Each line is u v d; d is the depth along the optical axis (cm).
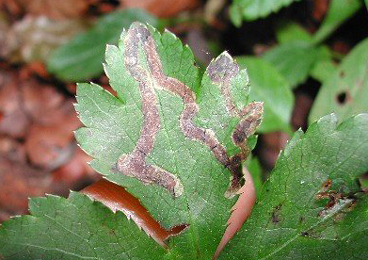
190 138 11
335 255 11
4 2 34
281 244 11
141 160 11
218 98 11
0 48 34
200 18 29
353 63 17
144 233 11
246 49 27
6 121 33
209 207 11
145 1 29
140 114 11
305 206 11
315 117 18
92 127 11
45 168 31
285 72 21
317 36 22
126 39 11
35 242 11
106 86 29
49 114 33
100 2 32
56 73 27
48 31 34
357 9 20
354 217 11
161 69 11
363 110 17
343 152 11
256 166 16
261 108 11
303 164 11
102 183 13
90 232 11
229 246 11
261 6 18
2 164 31
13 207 30
